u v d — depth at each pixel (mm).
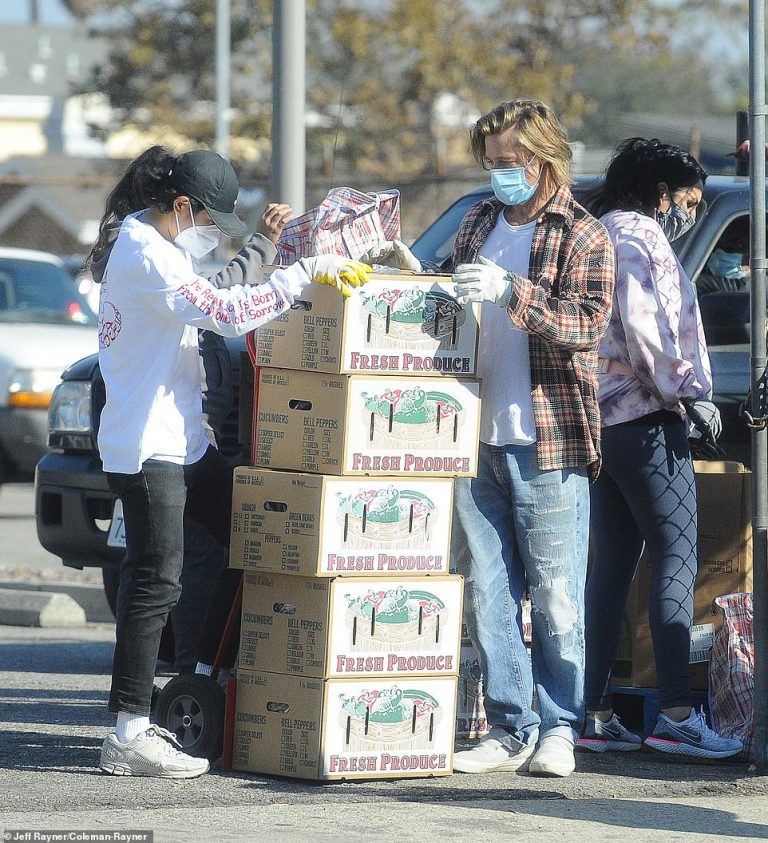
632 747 13758
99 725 14773
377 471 12047
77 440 18062
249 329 11797
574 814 11328
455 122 93688
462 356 12242
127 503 12289
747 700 13289
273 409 12352
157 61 93625
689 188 13641
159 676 18109
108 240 13102
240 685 12469
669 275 12969
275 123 18047
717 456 13867
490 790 11969
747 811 11531
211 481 12617
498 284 11742
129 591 12352
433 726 12406
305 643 12062
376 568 12094
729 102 156875
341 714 12062
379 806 11477
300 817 11078
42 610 22531
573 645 12648
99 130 95500
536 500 12414
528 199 12352
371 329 11930
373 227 12852
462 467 12312
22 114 192000
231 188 12297
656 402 13078
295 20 17906
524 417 12344
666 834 10758
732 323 15055
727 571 14203
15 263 33406
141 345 12094
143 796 11531
